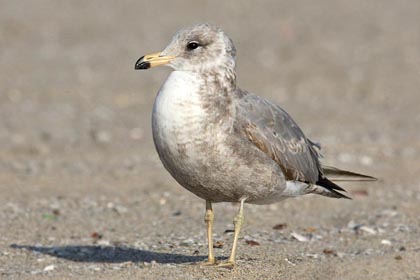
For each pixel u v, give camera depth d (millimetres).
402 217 14086
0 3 35719
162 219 13992
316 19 34188
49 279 10547
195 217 14109
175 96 9914
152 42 31078
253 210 14461
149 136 20641
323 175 11633
